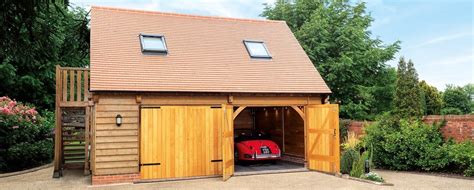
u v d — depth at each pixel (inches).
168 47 522.3
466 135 467.5
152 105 445.7
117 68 456.8
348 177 448.1
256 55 558.6
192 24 594.2
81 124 559.2
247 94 484.7
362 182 423.2
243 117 708.0
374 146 523.5
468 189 374.6
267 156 549.3
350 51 844.0
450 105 1093.8
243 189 389.7
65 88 477.1
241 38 595.2
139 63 476.7
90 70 443.5
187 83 466.3
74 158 563.8
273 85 505.4
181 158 453.7
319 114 497.4
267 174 482.3
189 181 438.0
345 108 844.0
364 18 936.9
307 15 928.9
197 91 457.7
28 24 331.3
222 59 532.4
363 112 884.0
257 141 574.9
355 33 846.5
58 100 472.4
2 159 538.3
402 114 577.0
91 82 424.5
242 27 627.5
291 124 592.7
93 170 419.5
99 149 421.7
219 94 473.1
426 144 479.8
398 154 497.7
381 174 477.7
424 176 455.8
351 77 849.5
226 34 594.6
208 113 469.1
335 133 471.5
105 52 476.1
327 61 837.8
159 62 489.7
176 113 454.6
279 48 596.4
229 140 460.8
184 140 456.4
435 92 940.6
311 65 572.1
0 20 322.0
